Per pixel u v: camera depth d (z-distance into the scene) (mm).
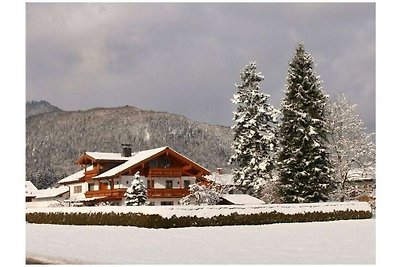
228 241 27812
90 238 30500
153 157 62250
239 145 61375
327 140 56219
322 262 19750
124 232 34750
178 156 63875
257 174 60125
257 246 25203
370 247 24312
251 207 41969
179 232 34188
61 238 30719
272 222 42719
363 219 47438
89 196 65312
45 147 198750
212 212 39875
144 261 20375
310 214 45031
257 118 61375
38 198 80625
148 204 55938
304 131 53469
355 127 57938
